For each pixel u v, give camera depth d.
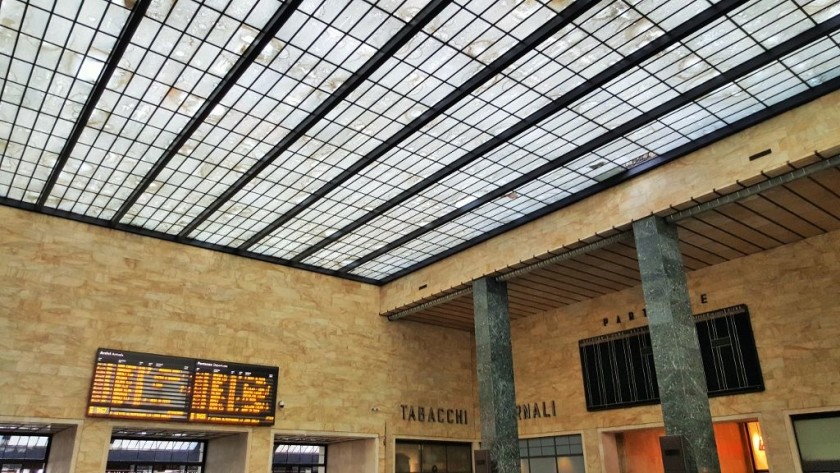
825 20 12.10
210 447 23.31
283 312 23.11
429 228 21.14
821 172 14.96
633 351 22.91
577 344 24.88
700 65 13.37
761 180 14.90
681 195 16.14
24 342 17.64
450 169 17.44
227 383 20.88
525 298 24.61
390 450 24.19
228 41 12.51
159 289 20.53
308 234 21.80
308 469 25.52
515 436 19.48
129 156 16.55
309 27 12.18
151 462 22.28
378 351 25.27
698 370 15.60
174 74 13.45
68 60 12.95
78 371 18.33
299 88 14.02
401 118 15.23
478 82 13.70
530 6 11.74
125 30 12.08
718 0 11.64
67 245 19.17
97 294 19.27
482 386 20.05
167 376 19.73
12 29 12.06
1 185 17.81
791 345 18.59
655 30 12.37
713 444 14.93
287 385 22.30
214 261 22.11
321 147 16.44
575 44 12.73
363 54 12.96
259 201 19.36
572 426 24.11
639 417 22.09
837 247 18.34
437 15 11.92
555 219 19.47
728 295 20.42
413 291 24.44
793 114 14.45
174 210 19.75
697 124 15.42
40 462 20.31
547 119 15.20
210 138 15.89
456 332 28.56
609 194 18.02
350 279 25.55
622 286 23.58
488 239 21.70
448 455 26.45
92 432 18.11
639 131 15.61
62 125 15.16
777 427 18.27
